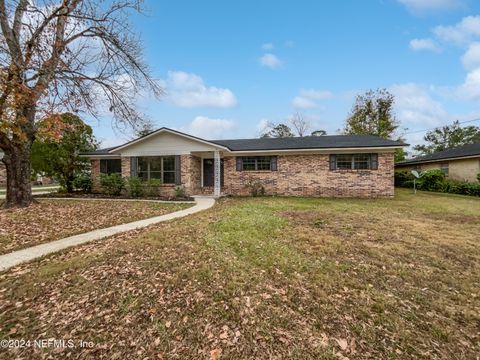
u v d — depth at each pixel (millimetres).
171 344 2588
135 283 3668
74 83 8734
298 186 15023
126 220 8164
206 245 5148
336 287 3617
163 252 4773
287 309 3092
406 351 2502
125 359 2432
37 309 3188
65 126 9320
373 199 13227
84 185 16453
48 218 8164
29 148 10266
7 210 9125
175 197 14289
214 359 2383
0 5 8531
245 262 4340
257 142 17078
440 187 17859
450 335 2732
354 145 14047
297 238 5746
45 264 4543
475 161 18094
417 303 3305
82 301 3305
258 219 7520
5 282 3861
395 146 13469
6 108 7363
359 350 2496
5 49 7477
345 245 5281
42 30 8555
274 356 2402
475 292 3582
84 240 5883
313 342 2574
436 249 5129
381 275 4012
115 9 9523
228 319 2908
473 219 8047
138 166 15555
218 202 12242
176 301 3242
